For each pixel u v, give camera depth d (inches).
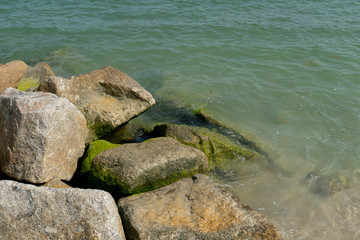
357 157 195.2
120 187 157.3
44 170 156.3
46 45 316.2
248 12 388.2
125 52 301.4
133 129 210.4
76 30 347.9
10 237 133.3
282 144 203.0
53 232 132.6
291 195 176.7
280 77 255.9
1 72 225.0
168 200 151.5
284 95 238.2
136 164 159.6
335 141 204.7
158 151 168.2
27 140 155.5
